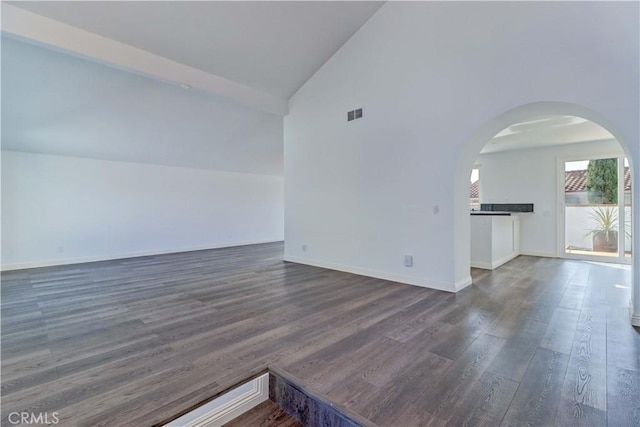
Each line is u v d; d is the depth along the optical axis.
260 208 9.30
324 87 5.03
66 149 5.72
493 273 4.65
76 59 3.82
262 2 3.57
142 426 1.52
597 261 5.62
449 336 2.46
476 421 1.51
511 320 2.78
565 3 2.84
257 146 7.47
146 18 3.35
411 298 3.46
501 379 1.86
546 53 2.95
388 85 4.19
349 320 2.83
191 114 5.59
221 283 4.28
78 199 6.11
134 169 6.83
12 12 2.87
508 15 3.16
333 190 4.97
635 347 2.23
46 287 4.16
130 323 2.83
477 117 3.41
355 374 1.93
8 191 5.39
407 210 4.06
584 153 5.77
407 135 4.01
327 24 4.22
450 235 3.68
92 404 1.66
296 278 4.48
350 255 4.78
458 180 3.71
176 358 2.16
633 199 2.62
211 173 8.15
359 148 4.57
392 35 4.12
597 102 2.70
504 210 6.74
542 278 4.32
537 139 5.54
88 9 3.09
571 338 2.39
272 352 2.24
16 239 5.48
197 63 4.20
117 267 5.56
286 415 1.88
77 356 2.20
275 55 4.48
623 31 2.58
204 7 3.41
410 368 2.00
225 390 1.82
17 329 2.70
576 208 5.90
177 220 7.52
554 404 1.62
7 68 3.71
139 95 4.75
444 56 3.64
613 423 1.48
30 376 1.94
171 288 4.05
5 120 4.59
